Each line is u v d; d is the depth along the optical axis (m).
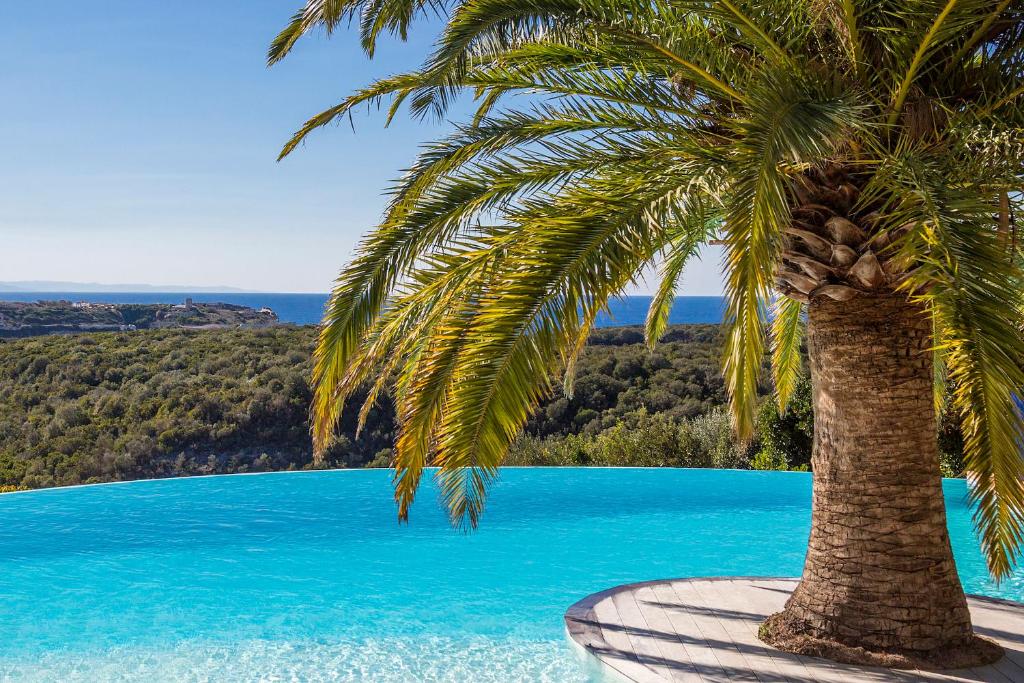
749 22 4.50
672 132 5.11
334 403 4.94
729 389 3.74
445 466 4.10
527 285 4.20
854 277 5.39
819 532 5.83
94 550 9.97
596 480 14.35
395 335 5.24
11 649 6.52
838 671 5.30
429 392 4.34
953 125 4.72
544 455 19.14
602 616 6.62
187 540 10.45
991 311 3.92
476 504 4.15
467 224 5.26
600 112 5.32
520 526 11.20
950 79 5.06
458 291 4.82
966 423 4.04
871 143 4.78
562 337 4.19
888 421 5.56
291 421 22.56
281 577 8.76
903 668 5.31
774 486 13.83
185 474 21.62
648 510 12.15
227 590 8.27
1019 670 5.29
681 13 4.96
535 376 4.15
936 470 5.67
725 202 4.50
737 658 5.58
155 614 7.46
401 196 5.62
